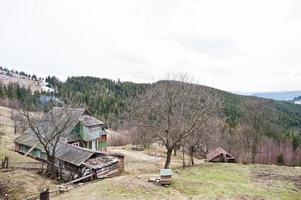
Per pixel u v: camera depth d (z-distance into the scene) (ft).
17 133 266.36
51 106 189.37
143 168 158.81
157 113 130.93
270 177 114.52
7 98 428.97
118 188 85.66
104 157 134.51
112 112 470.39
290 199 87.45
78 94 552.41
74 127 177.58
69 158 132.05
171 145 131.13
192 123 131.75
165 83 139.85
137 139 258.98
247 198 83.82
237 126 273.75
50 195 90.27
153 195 80.02
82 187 95.76
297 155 305.32
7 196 102.99
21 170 131.95
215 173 120.47
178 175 114.32
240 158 236.84
